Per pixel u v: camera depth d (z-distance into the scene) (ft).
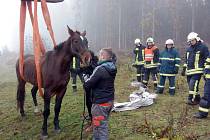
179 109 27.81
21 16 27.55
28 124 28.37
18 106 30.30
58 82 23.79
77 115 28.09
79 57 22.48
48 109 24.17
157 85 38.29
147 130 22.43
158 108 28.43
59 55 23.65
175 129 21.76
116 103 29.17
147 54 38.34
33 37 25.54
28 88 47.01
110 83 18.74
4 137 26.40
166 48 34.30
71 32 22.94
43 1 26.50
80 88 41.60
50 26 26.48
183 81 42.68
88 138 22.57
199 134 21.27
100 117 18.76
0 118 31.45
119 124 24.35
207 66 24.50
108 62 18.72
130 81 46.14
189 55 28.66
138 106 28.81
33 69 26.66
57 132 24.82
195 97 29.17
